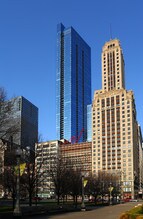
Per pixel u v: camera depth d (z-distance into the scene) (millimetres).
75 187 88812
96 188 121625
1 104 42406
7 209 50688
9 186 57781
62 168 80000
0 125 42500
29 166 57625
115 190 161375
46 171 77625
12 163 53500
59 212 57344
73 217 44250
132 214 26938
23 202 92812
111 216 45812
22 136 59125
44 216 46844
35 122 76062
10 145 51594
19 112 62594
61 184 77938
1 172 51344
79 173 98500
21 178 57594
